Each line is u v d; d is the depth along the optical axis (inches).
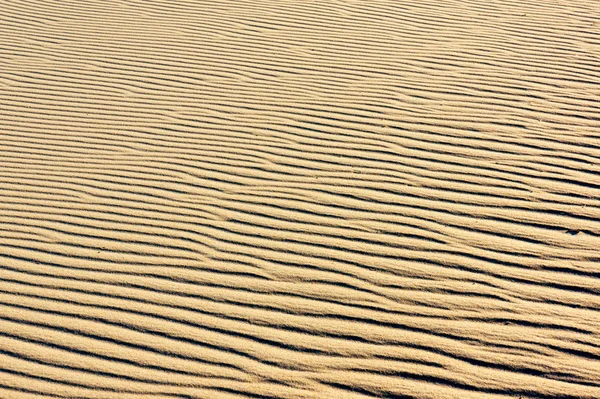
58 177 214.8
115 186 206.8
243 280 163.0
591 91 242.7
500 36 294.7
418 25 313.6
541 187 189.3
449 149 211.5
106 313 156.1
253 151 220.1
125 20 348.8
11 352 147.5
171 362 142.4
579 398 129.2
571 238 168.4
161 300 158.7
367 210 185.2
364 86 257.8
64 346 148.3
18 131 247.6
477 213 180.2
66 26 347.3
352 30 313.1
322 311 152.2
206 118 244.7
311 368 138.9
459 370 136.3
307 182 200.4
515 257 163.6
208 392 135.4
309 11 340.8
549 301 150.5
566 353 138.1
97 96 271.0
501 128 221.8
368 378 136.0
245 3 359.9
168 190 202.5
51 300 161.2
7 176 216.8
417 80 259.4
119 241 180.5
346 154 213.6
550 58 270.5
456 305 151.1
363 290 157.2
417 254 167.0
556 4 329.7
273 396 133.7
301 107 245.9
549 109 231.8
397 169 203.3
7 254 177.9
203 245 176.4
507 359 137.8
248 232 180.1
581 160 201.2
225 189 200.4
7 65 305.7
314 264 166.6
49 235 185.0
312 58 286.2
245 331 148.5
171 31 328.8
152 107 257.3
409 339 143.7
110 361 143.8
